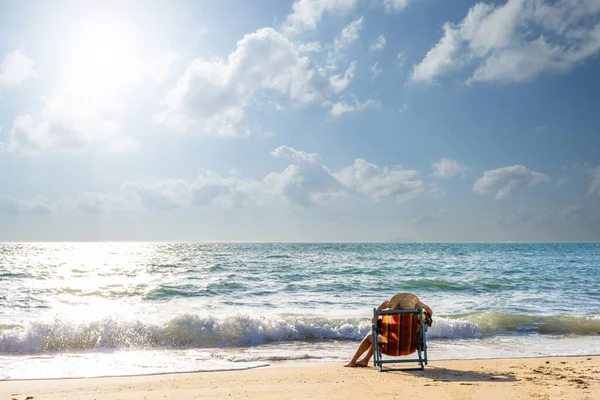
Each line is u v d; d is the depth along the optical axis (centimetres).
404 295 760
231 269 3738
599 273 3425
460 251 9156
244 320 1193
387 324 738
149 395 586
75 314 1556
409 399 527
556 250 10544
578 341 1144
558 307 1755
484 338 1184
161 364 888
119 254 8138
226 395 571
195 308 1709
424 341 737
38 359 938
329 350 1046
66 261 5588
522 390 564
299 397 548
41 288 2384
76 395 595
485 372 717
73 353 1007
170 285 2514
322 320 1275
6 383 705
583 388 577
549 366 783
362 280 2795
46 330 1073
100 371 818
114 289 2314
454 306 1769
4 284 2619
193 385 662
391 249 10512
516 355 974
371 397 539
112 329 1111
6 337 1038
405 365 809
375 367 788
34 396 590
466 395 541
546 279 2916
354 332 1220
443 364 812
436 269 3812
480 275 3241
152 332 1123
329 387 605
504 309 1694
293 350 1047
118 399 564
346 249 10200
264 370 797
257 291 2261
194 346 1097
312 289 2342
